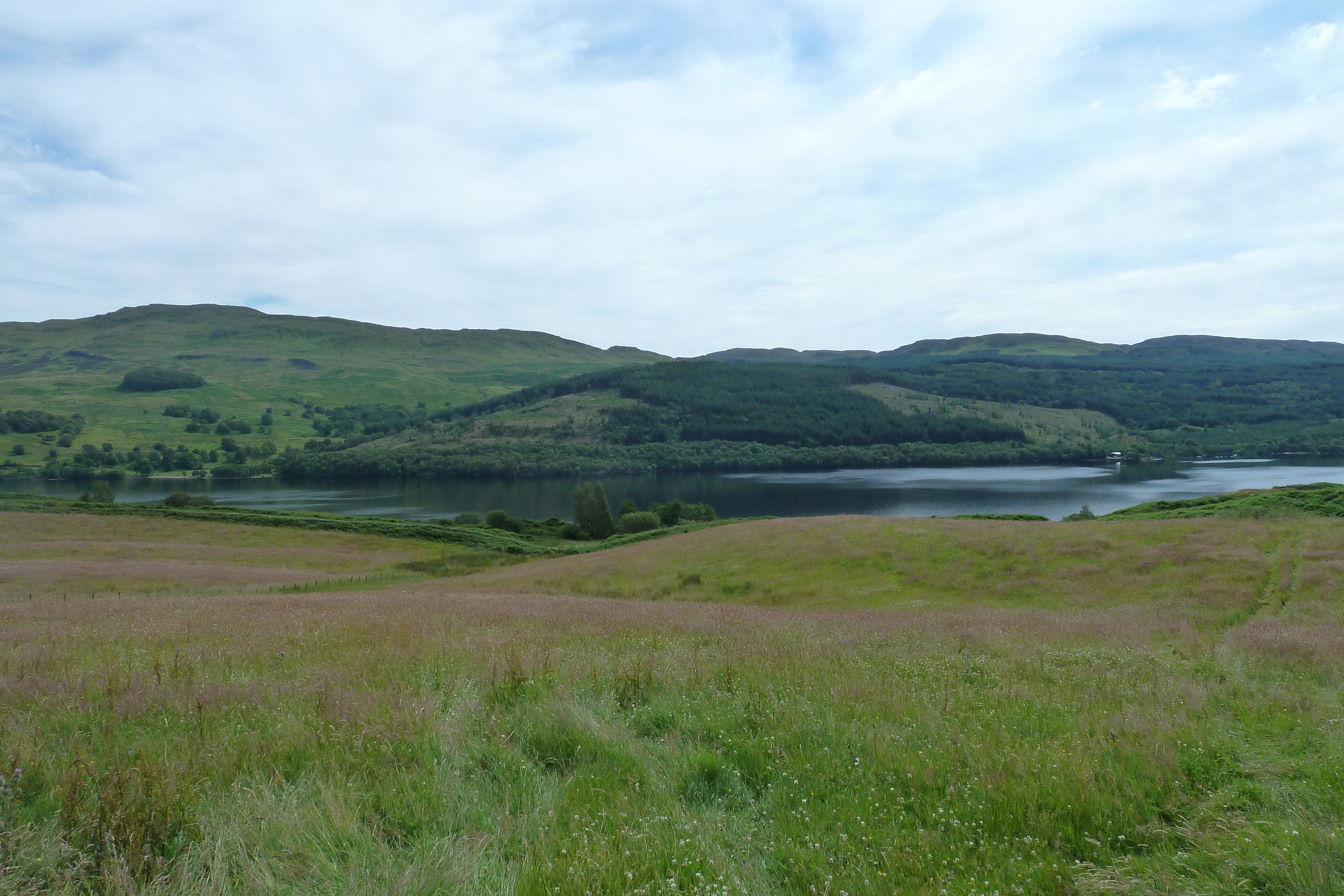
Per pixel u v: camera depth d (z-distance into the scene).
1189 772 5.57
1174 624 18.92
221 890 3.84
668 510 110.25
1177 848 4.51
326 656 9.91
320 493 182.75
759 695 7.68
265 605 20.48
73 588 40.66
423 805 4.76
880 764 5.77
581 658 9.68
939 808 4.90
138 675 8.14
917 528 45.53
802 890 4.10
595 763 5.74
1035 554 36.84
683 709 7.23
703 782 5.41
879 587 35.28
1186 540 36.16
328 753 5.62
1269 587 27.19
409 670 8.72
